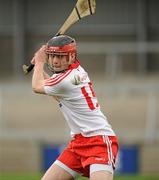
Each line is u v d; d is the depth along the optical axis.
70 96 18.88
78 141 19.12
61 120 44.41
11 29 75.69
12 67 76.00
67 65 18.89
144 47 66.06
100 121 18.95
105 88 49.22
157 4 74.88
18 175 36.72
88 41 76.50
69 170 19.47
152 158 37.28
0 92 44.72
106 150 18.73
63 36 18.83
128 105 46.84
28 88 50.81
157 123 42.28
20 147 38.06
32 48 75.94
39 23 75.88
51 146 37.56
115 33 76.50
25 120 44.09
